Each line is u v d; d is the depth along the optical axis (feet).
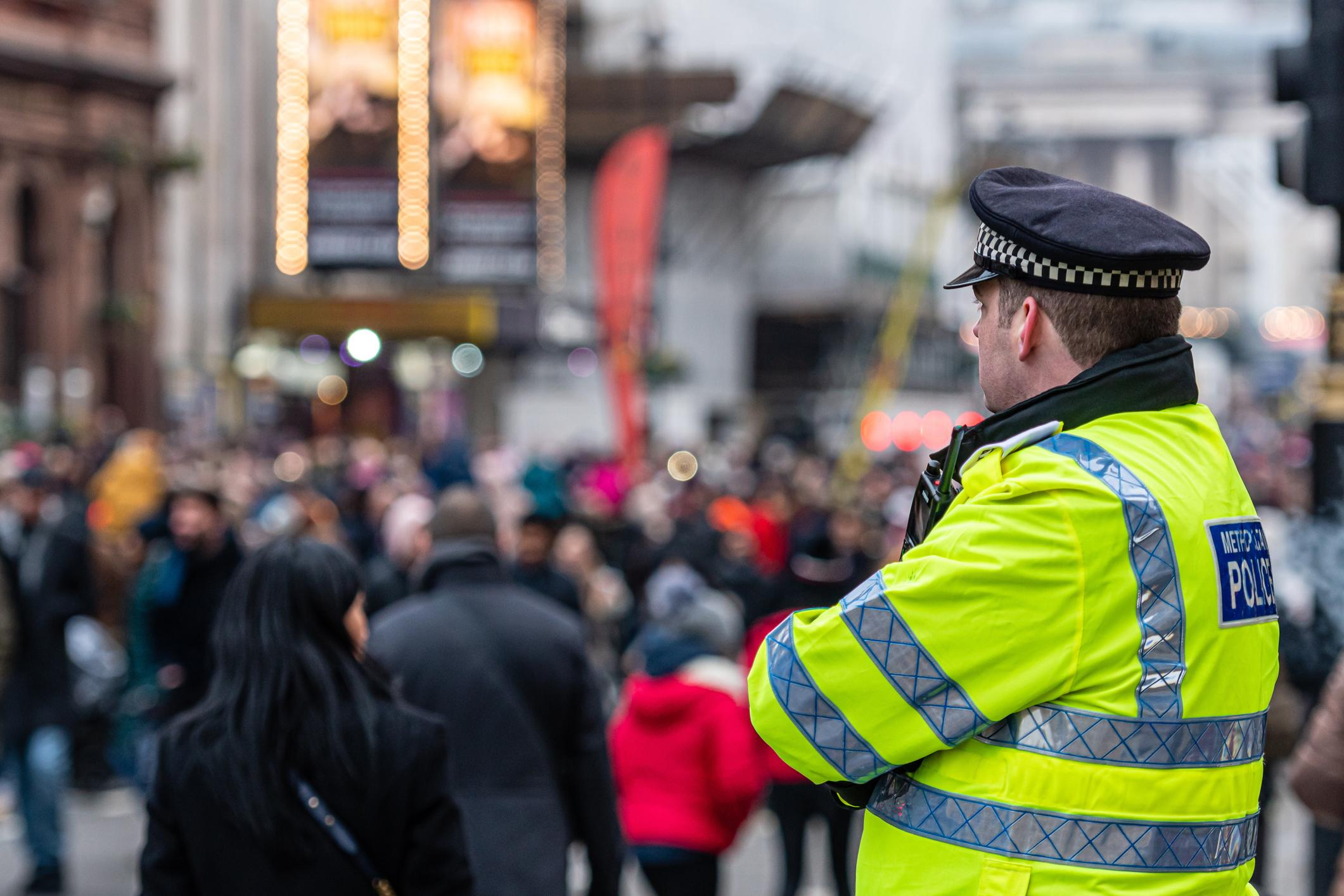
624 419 192.65
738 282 428.56
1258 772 14.17
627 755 43.93
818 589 78.54
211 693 22.80
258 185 269.23
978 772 13.46
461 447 131.95
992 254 14.53
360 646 23.90
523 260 171.53
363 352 257.14
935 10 543.80
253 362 255.91
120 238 220.23
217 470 111.04
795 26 425.69
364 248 144.66
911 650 13.35
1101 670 13.12
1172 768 13.12
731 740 42.88
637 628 100.99
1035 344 14.42
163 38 241.14
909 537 15.05
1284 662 43.65
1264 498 127.75
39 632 59.16
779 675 14.01
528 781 31.30
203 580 57.72
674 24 372.79
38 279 208.74
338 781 22.04
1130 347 14.20
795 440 390.83
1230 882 13.70
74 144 212.02
